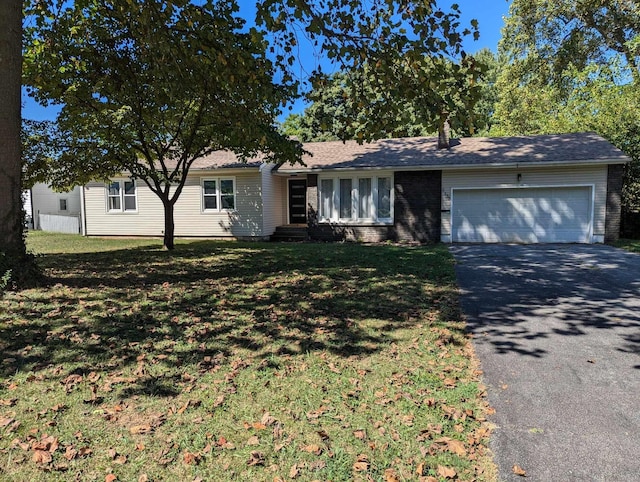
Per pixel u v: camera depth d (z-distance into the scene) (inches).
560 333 178.4
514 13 792.3
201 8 227.6
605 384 130.2
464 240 569.6
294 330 182.5
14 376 133.6
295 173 625.0
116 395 123.0
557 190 535.8
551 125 736.3
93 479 86.9
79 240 644.1
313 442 100.6
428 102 173.5
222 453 96.2
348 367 144.1
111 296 239.1
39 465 91.2
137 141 488.1
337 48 192.4
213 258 417.7
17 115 243.4
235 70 229.8
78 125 426.6
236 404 118.5
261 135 266.4
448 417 111.7
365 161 607.2
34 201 994.1
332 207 617.9
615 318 198.7
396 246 527.5
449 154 592.4
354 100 200.2
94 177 482.6
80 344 161.5
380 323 193.3
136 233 701.9
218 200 664.4
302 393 125.1
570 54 776.9
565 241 538.3
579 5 732.0
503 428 106.6
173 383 131.0
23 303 214.4
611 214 516.7
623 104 607.2
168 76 237.3
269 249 499.5
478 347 163.2
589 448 97.5
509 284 279.0
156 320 195.2
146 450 97.0
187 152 479.8
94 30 374.9
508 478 87.5
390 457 94.9
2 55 231.6
